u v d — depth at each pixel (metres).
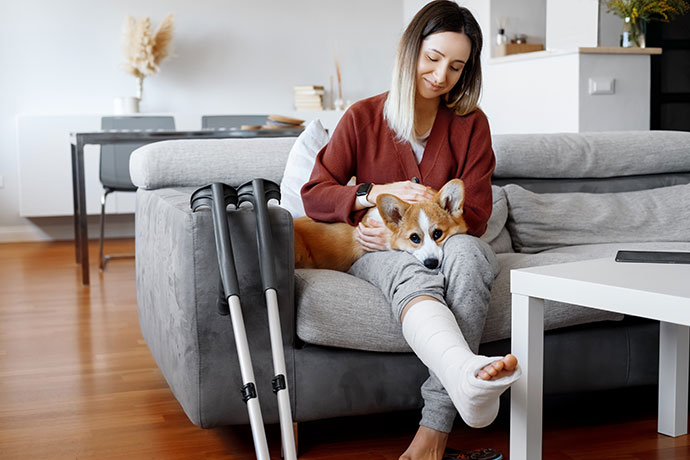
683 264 1.60
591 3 4.90
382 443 1.94
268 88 6.36
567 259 2.13
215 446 1.96
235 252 1.75
